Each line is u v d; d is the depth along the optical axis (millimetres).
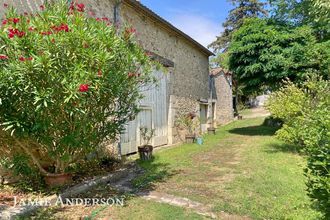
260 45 11180
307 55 9820
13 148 4531
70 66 3822
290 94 8281
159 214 3744
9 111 3979
